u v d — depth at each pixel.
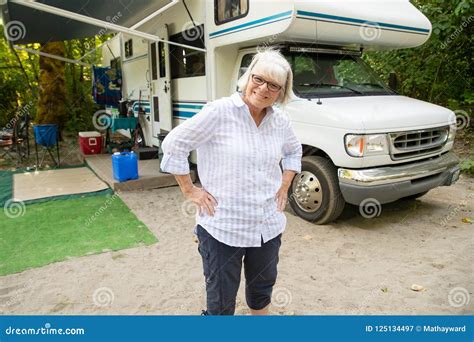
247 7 4.70
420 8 7.15
